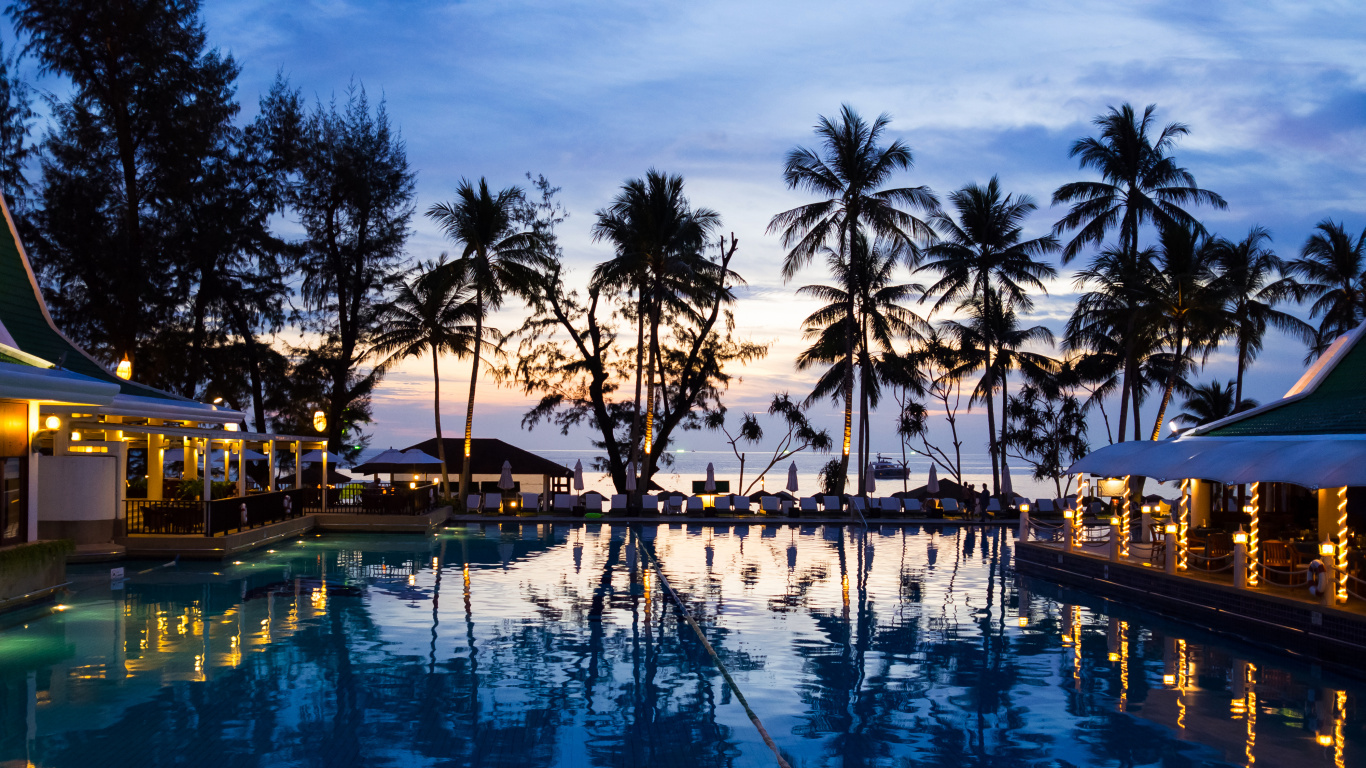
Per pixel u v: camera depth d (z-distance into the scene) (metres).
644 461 41.69
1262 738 10.10
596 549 27.61
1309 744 9.91
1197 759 9.42
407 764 8.91
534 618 16.12
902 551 28.19
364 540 29.48
